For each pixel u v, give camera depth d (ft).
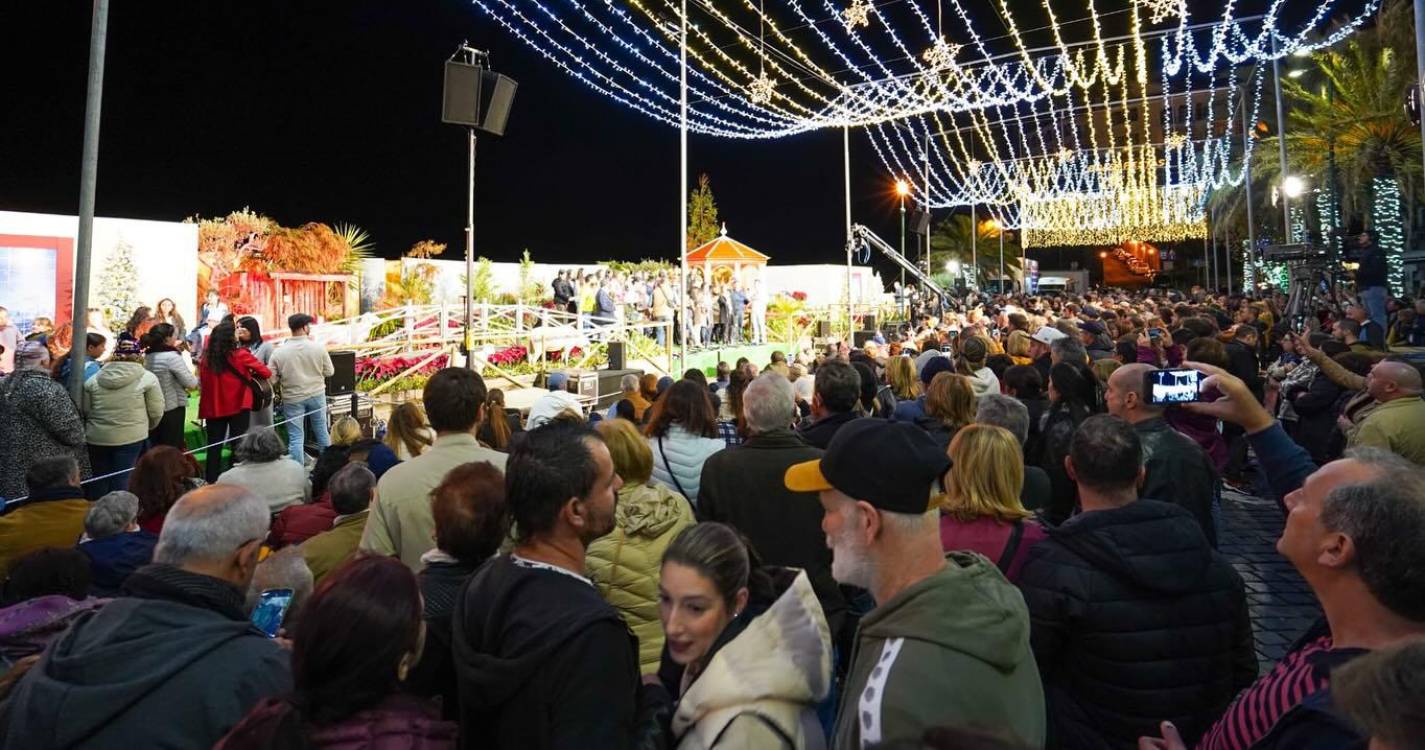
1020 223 164.25
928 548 5.70
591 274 66.95
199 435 30.48
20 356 19.21
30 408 18.51
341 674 5.27
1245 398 8.52
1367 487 5.39
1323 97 74.49
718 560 6.57
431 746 5.30
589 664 5.71
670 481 12.71
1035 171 156.15
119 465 22.09
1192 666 7.60
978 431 9.57
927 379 21.35
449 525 7.79
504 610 6.09
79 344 19.24
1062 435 14.35
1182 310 47.65
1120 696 7.59
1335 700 3.77
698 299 63.52
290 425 27.45
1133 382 12.23
